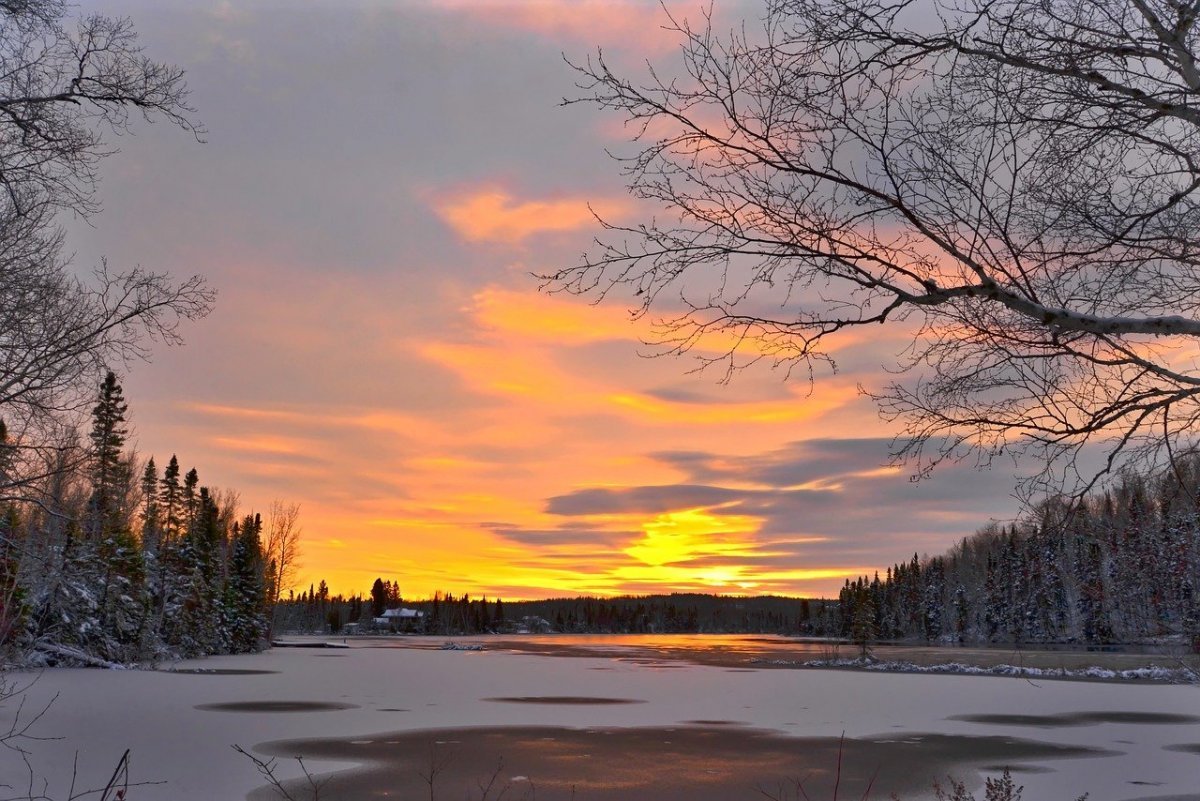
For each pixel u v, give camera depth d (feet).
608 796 54.03
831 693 128.16
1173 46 13.85
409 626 612.70
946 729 87.15
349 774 58.85
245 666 179.11
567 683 142.92
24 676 119.75
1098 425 15.40
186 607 211.41
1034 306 14.11
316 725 83.20
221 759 62.49
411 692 121.60
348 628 581.12
